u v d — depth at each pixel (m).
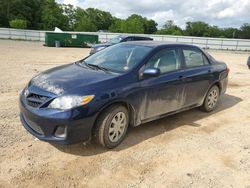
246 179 3.67
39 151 3.96
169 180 3.52
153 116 4.80
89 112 3.69
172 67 5.02
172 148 4.37
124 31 90.81
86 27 91.56
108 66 4.61
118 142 4.24
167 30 97.00
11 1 79.25
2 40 37.62
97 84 3.89
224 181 3.59
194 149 4.40
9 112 5.37
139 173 3.62
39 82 4.01
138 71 4.40
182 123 5.48
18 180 3.28
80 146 4.17
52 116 3.57
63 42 30.86
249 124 5.71
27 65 12.36
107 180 3.42
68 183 3.30
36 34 42.47
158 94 4.68
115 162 3.82
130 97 4.18
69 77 4.07
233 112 6.46
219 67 6.27
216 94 6.34
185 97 5.34
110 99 3.90
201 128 5.30
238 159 4.18
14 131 4.52
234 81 10.59
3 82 8.12
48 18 84.44
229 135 5.07
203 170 3.81
